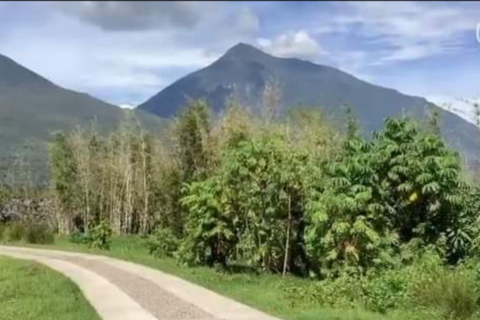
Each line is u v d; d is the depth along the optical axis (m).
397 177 15.41
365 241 14.60
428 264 12.91
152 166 35.19
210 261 17.84
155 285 13.48
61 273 15.99
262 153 17.42
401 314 10.43
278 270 17.50
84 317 10.48
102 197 36.84
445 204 15.16
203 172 26.03
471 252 14.36
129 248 25.48
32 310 11.31
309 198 16.66
